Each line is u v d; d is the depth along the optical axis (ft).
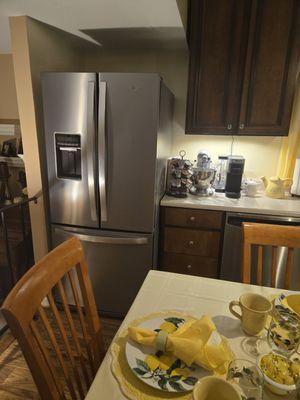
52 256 2.67
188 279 3.61
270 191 7.16
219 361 2.20
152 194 5.86
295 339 2.41
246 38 6.24
